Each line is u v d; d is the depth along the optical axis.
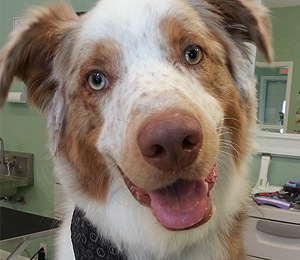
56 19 1.09
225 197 1.00
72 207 1.23
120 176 0.89
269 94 1.88
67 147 1.04
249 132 1.08
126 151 0.69
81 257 1.04
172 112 0.62
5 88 1.00
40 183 2.82
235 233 1.08
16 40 0.99
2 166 2.92
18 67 1.04
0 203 2.99
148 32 0.85
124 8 0.89
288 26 1.81
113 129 0.80
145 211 0.94
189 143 0.62
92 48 0.89
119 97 0.80
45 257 2.65
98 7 0.96
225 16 1.10
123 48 0.85
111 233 1.01
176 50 0.86
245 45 1.13
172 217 0.73
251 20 1.05
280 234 1.62
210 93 0.90
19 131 2.90
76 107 0.96
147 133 0.60
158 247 0.97
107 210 1.00
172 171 0.65
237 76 1.05
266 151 1.96
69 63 1.01
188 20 0.90
